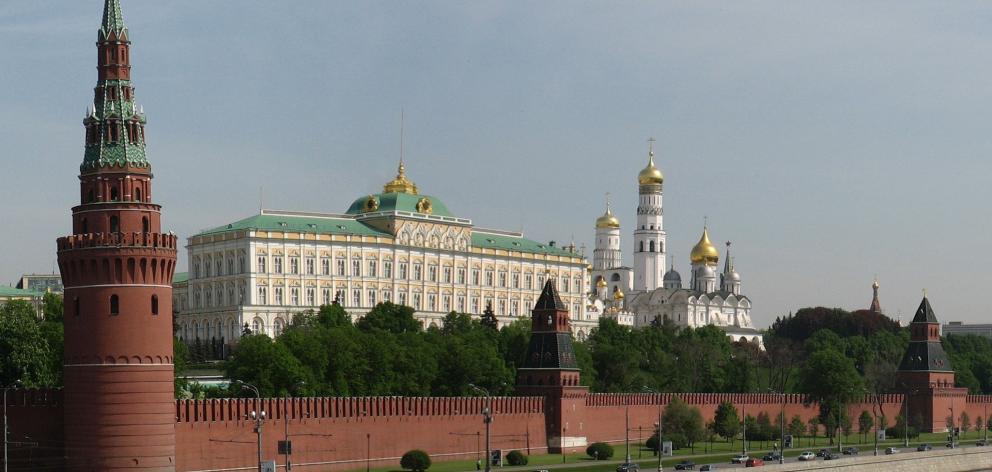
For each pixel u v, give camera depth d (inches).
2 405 7819.9
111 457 7391.7
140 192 7583.7
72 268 7475.4
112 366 7421.3
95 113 7588.6
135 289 7470.5
